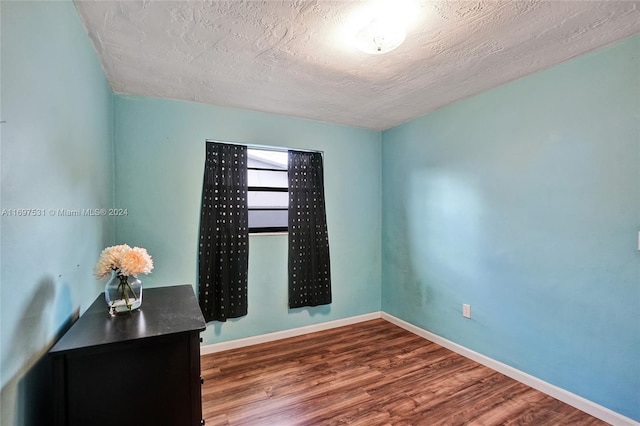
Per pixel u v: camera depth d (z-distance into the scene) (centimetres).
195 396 116
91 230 166
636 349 167
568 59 191
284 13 142
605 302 178
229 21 148
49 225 107
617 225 173
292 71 204
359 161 346
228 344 276
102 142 194
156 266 252
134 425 108
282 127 299
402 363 250
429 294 298
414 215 315
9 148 80
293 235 306
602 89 178
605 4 138
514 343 226
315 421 179
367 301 352
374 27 148
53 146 110
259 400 199
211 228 268
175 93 241
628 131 168
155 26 152
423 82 224
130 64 192
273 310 298
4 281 79
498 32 159
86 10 138
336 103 267
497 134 235
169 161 255
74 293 135
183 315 134
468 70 205
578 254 190
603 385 179
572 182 192
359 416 183
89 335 110
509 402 197
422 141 304
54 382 100
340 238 335
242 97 252
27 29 90
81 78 145
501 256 234
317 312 321
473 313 256
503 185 232
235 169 279
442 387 214
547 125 204
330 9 140
